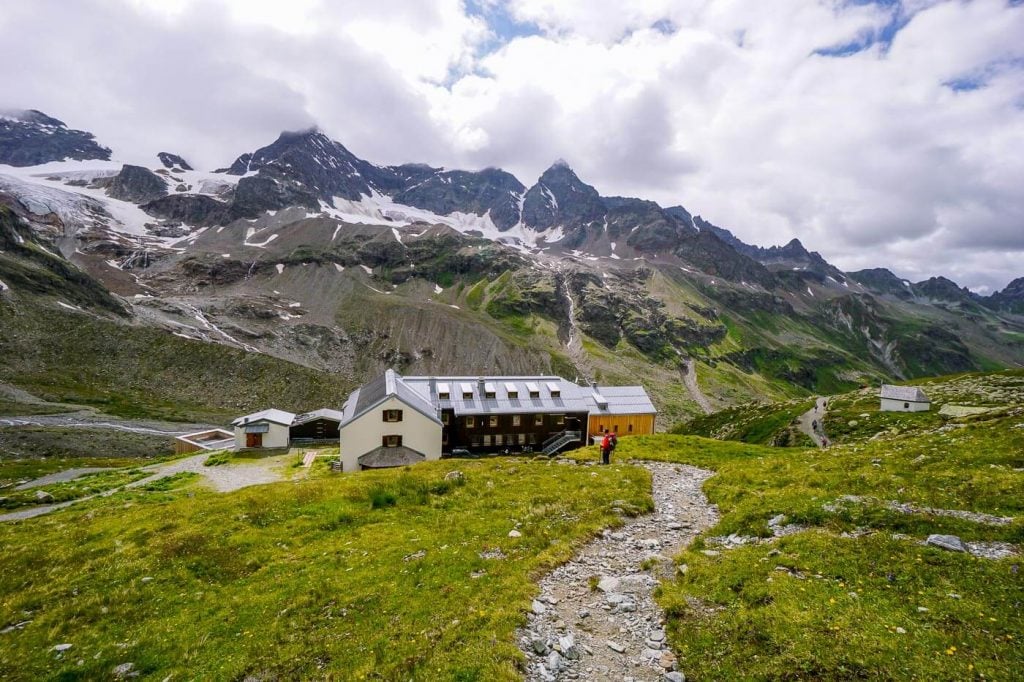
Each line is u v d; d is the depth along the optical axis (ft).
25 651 50.83
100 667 46.91
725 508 84.33
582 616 48.75
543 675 38.78
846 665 34.55
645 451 147.43
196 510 102.12
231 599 59.88
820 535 59.11
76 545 87.15
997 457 82.43
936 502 67.05
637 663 40.19
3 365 471.62
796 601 43.70
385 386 246.88
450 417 274.98
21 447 321.32
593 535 72.90
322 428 316.19
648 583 55.26
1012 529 54.08
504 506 92.48
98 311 648.79
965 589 42.91
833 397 349.82
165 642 50.55
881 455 99.19
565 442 273.33
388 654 43.27
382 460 217.97
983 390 286.25
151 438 377.71
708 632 42.39
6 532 105.91
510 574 58.70
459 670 39.34
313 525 87.51
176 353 572.51
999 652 33.94
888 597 43.16
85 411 422.00
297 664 43.91
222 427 444.14
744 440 335.06
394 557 68.33
